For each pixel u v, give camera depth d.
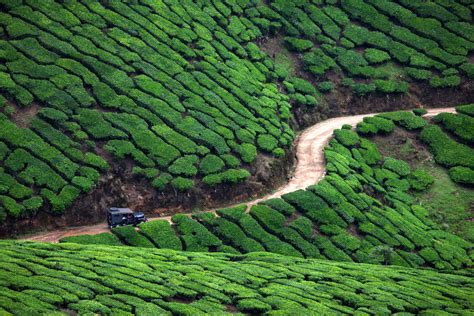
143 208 80.75
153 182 81.56
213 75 99.50
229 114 94.19
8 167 75.44
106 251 66.44
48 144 79.62
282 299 60.94
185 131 88.38
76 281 56.88
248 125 94.12
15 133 79.00
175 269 64.12
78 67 90.06
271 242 77.81
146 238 74.00
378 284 68.75
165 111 90.12
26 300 51.41
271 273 67.00
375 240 82.38
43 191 75.00
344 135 100.19
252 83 102.19
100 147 82.69
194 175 84.44
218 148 88.19
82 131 83.00
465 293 69.94
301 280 66.94
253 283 64.19
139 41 98.50
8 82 83.94
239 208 81.69
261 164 90.25
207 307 57.03
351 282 67.88
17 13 93.19
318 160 96.25
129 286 57.88
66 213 75.81
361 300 63.69
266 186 89.44
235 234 77.31
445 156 100.12
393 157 100.44
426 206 93.75
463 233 90.19
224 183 85.69
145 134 85.94
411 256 81.94
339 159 94.56
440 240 86.75
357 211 85.56
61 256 62.56
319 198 85.44
